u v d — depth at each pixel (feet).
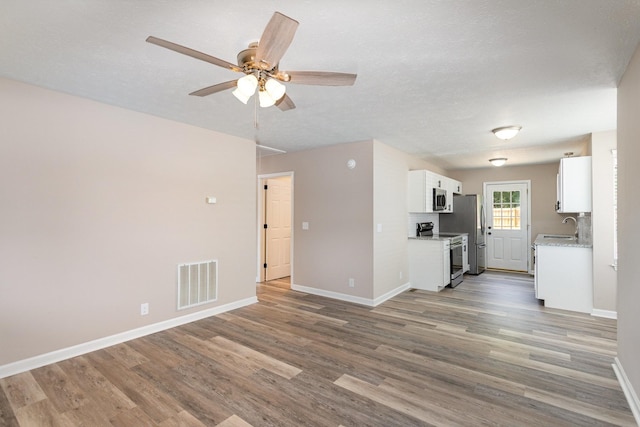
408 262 18.20
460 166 23.07
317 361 9.14
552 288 14.17
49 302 8.93
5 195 8.23
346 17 5.58
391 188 16.37
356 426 6.40
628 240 7.46
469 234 21.89
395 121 11.78
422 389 7.72
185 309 12.20
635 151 6.89
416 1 5.14
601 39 6.29
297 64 7.34
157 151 11.33
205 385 7.87
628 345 7.43
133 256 10.71
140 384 7.89
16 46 6.61
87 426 6.38
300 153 17.22
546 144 15.64
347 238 15.39
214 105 10.13
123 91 9.03
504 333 11.23
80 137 9.50
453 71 7.72
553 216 21.97
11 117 8.31
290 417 6.68
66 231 9.25
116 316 10.30
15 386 7.77
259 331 11.41
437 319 12.73
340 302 15.11
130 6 5.30
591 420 6.56
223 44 6.55
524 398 7.33
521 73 7.83
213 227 13.17
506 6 5.28
